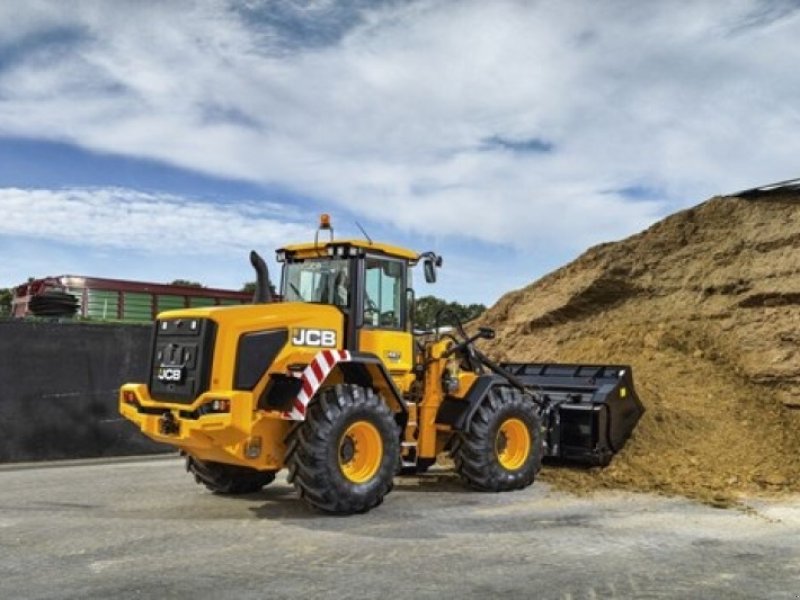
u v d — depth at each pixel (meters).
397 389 7.70
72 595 4.68
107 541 6.03
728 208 13.45
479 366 9.01
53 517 6.93
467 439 8.30
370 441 7.21
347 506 6.94
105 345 11.09
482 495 8.15
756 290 11.67
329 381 7.54
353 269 7.74
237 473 8.05
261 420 6.88
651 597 4.73
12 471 9.66
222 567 5.31
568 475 9.08
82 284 15.73
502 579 5.08
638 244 13.98
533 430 8.66
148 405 7.24
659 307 12.87
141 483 8.80
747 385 10.76
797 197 12.86
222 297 17.28
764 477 8.63
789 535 6.38
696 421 10.01
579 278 14.27
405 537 6.23
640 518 7.01
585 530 6.53
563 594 4.78
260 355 6.97
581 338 13.37
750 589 4.90
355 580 5.03
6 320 10.27
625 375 9.54
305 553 5.70
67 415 10.69
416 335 8.66
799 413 10.03
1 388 10.17
